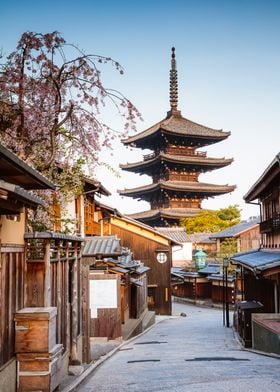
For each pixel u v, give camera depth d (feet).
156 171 229.86
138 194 231.09
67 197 45.14
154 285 135.33
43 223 41.83
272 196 81.10
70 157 42.57
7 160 21.27
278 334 47.57
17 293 26.96
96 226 86.28
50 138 39.04
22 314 25.95
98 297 66.69
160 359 46.09
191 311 150.10
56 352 27.50
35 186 28.81
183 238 208.44
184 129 216.33
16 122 37.86
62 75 39.06
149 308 135.44
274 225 74.90
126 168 228.22
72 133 41.06
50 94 38.68
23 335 25.89
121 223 136.56
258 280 75.25
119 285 66.74
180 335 78.18
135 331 79.66
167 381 30.96
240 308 63.36
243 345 60.70
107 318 66.39
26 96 38.52
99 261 67.41
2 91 37.65
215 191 217.97
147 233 136.98
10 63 37.70
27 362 25.88
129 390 28.12
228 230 194.29
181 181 223.10
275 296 68.49
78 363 38.63
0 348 23.38
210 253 194.18
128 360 47.32
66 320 36.91
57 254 33.88
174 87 236.84
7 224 25.23
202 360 43.96
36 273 29.32
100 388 29.99
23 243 28.60
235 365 39.34
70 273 40.16
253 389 26.66
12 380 25.22
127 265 76.13
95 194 72.02
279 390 26.30
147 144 228.63
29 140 38.73
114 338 66.03
